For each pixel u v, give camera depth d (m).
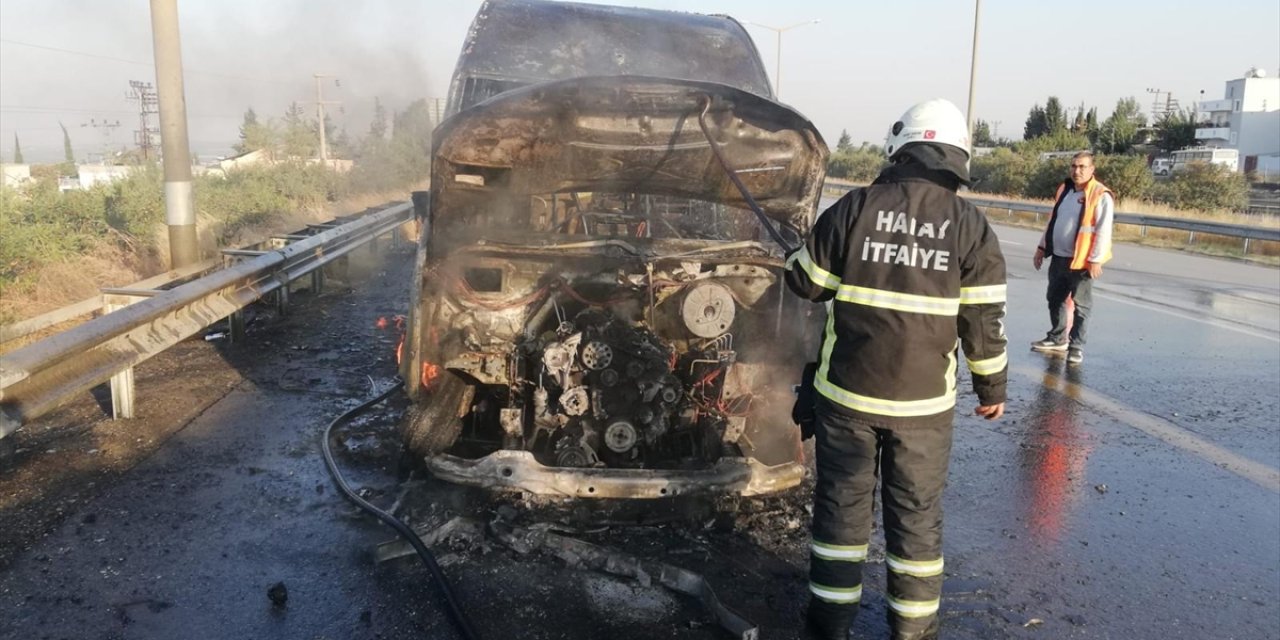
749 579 3.74
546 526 3.97
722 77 5.93
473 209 4.63
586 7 6.28
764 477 4.14
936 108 3.34
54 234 9.55
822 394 3.37
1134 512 4.66
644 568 3.64
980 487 4.95
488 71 5.69
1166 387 7.18
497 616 3.35
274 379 6.41
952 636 3.40
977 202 29.33
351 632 3.21
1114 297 11.97
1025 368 7.79
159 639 3.12
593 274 4.55
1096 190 7.75
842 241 3.29
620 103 4.17
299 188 17.97
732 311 4.52
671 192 4.84
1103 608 3.66
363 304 9.49
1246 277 14.67
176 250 8.59
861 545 3.30
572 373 4.39
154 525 3.99
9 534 3.83
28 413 4.17
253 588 3.49
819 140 4.51
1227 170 29.16
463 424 4.76
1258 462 5.45
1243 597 3.78
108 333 4.92
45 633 3.12
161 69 8.30
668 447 4.66
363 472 4.72
